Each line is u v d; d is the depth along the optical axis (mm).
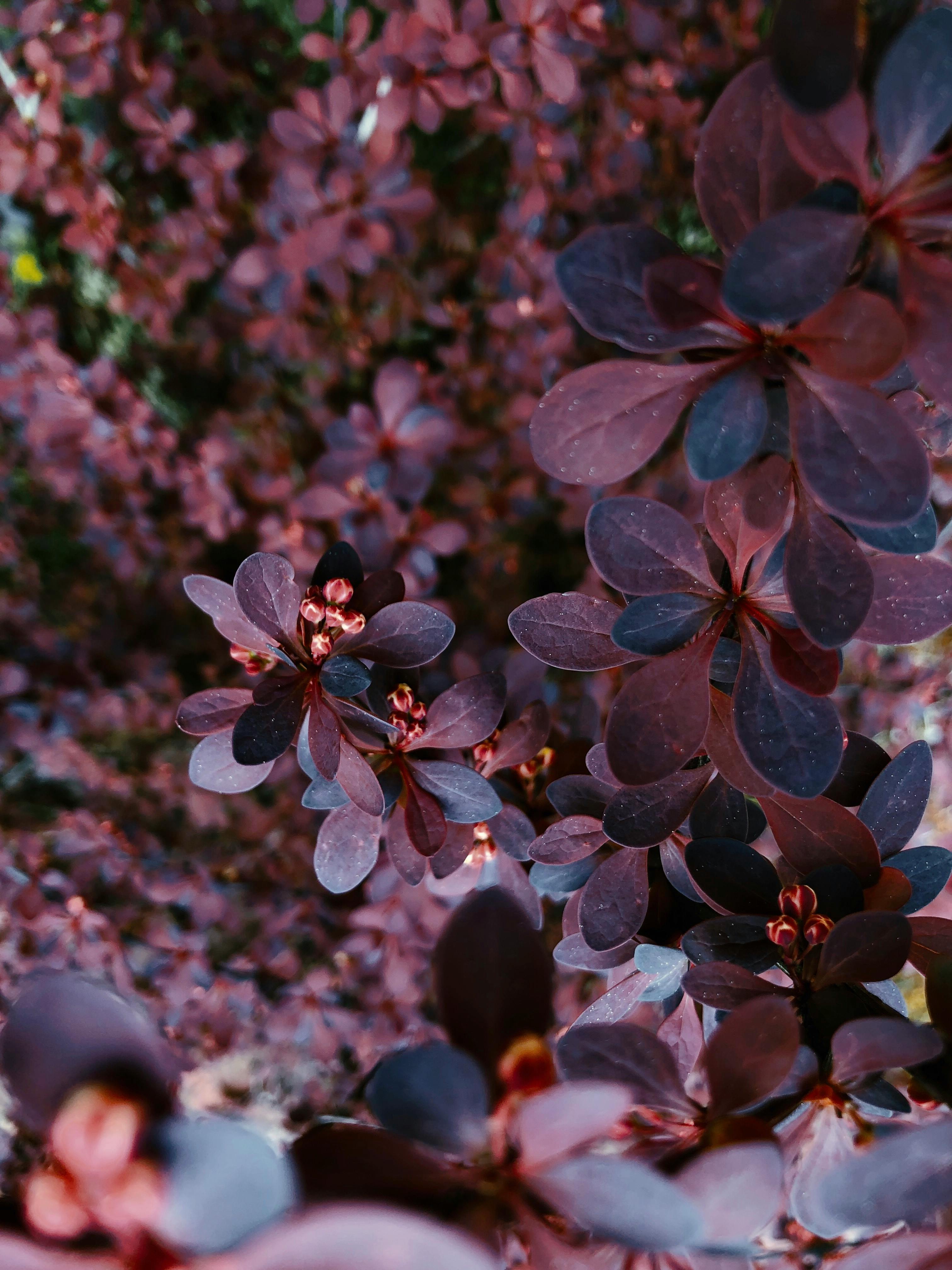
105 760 451
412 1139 116
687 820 170
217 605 174
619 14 416
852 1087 138
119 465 437
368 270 381
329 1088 436
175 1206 103
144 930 422
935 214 127
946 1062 130
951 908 217
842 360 129
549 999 124
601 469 139
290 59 422
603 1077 130
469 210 470
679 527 145
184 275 428
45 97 374
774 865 173
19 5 385
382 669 188
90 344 473
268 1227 103
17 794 444
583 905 162
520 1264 130
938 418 160
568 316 441
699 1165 112
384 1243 101
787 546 138
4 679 431
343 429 376
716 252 446
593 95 438
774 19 118
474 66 351
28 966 392
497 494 456
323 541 439
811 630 134
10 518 463
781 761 143
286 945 422
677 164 449
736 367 133
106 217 413
